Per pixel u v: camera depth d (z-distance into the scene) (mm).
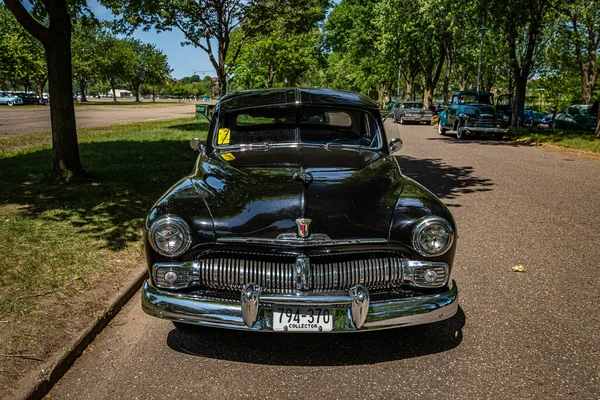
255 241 2809
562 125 23578
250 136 4191
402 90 61719
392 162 3934
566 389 2760
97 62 72500
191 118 27750
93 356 3111
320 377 2902
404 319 2842
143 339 3354
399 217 2949
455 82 62000
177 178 8445
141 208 6359
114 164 9797
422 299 2881
